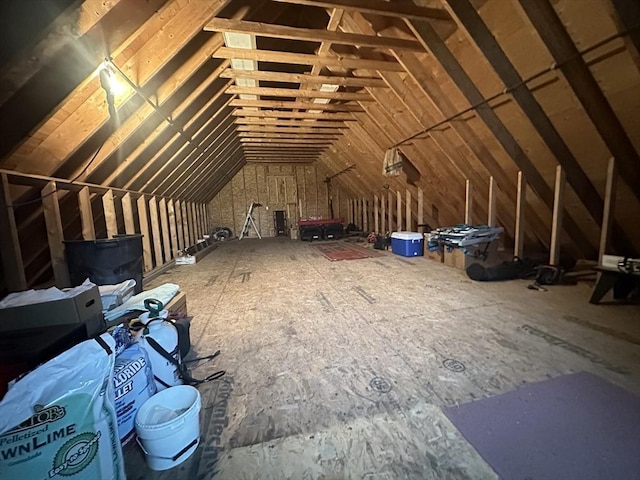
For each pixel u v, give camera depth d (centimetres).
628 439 124
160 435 114
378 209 818
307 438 131
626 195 306
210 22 246
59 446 88
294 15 324
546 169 347
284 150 816
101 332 145
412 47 296
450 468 114
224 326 256
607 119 259
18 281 210
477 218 518
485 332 228
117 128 264
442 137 407
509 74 267
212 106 423
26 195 230
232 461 121
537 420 136
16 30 152
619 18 197
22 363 103
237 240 934
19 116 188
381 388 164
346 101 489
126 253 273
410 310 279
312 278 413
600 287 277
